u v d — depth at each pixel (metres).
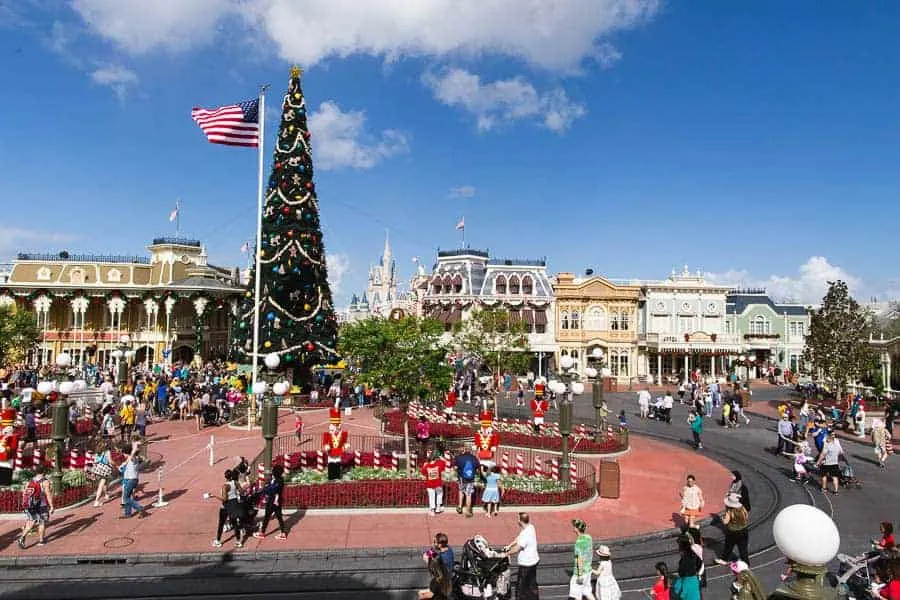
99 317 65.38
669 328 65.88
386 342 22.80
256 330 32.56
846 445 30.48
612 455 27.58
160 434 30.02
